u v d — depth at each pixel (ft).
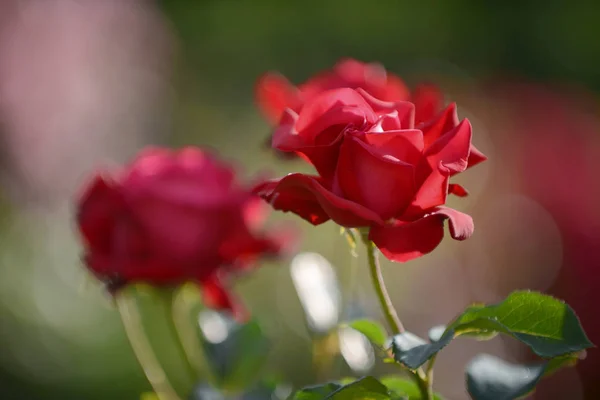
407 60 15.05
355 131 2.63
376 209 2.64
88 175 8.00
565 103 10.64
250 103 12.03
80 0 8.44
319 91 3.60
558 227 4.70
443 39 15.52
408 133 2.62
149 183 3.23
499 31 15.47
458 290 6.40
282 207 2.71
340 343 3.25
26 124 7.76
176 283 3.22
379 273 2.72
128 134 8.65
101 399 6.30
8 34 7.79
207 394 3.11
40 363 6.43
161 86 9.85
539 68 15.03
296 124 2.69
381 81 3.62
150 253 3.21
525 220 5.74
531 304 2.62
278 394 3.12
